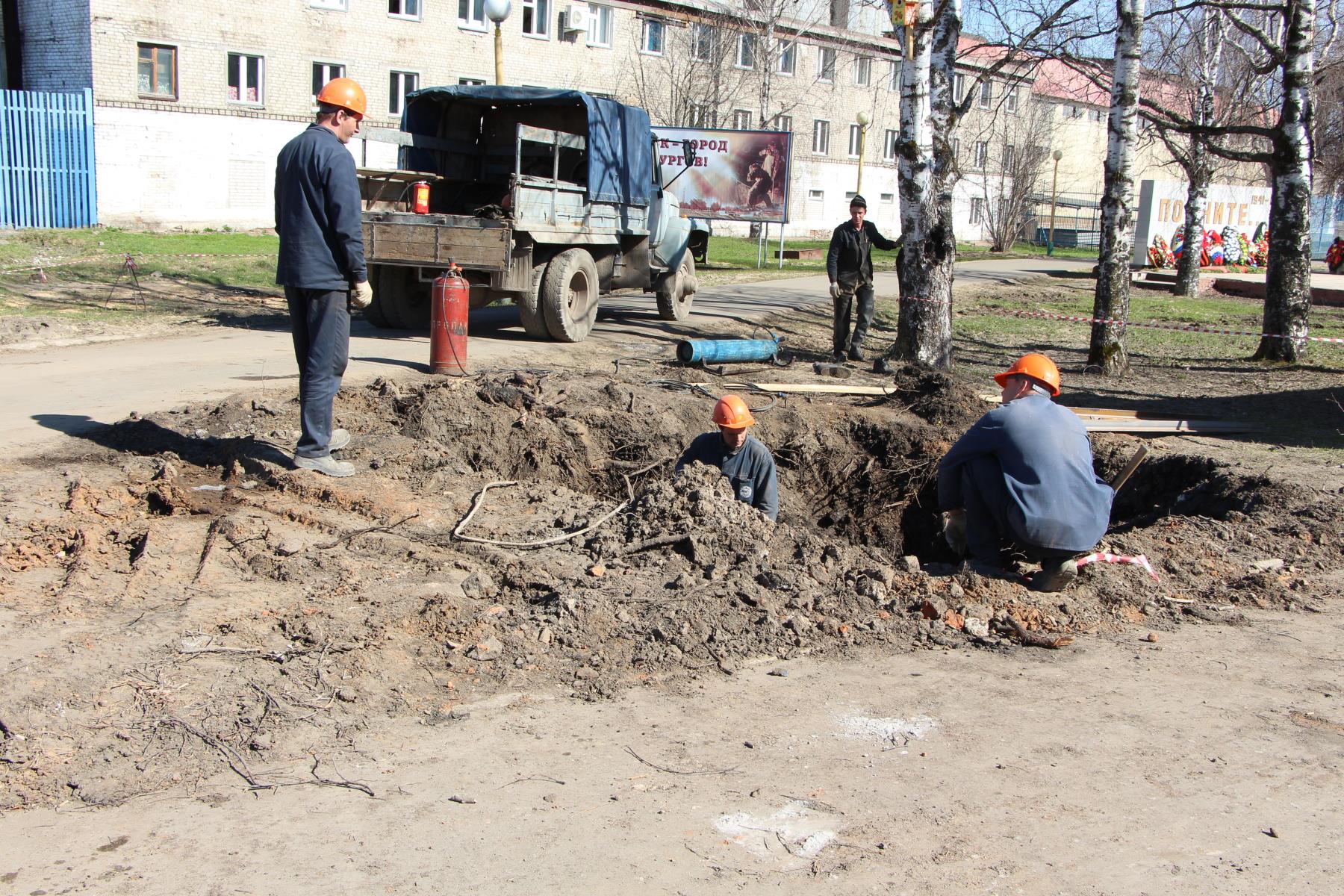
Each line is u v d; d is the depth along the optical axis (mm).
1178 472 8805
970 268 32781
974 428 5934
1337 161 31875
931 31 11492
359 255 6301
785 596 5359
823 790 3719
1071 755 4035
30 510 5789
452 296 9664
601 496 8508
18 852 3199
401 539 5789
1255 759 4055
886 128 48781
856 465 9508
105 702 3980
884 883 3207
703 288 21484
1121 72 12742
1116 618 5484
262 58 29891
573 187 12031
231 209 29766
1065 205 53594
